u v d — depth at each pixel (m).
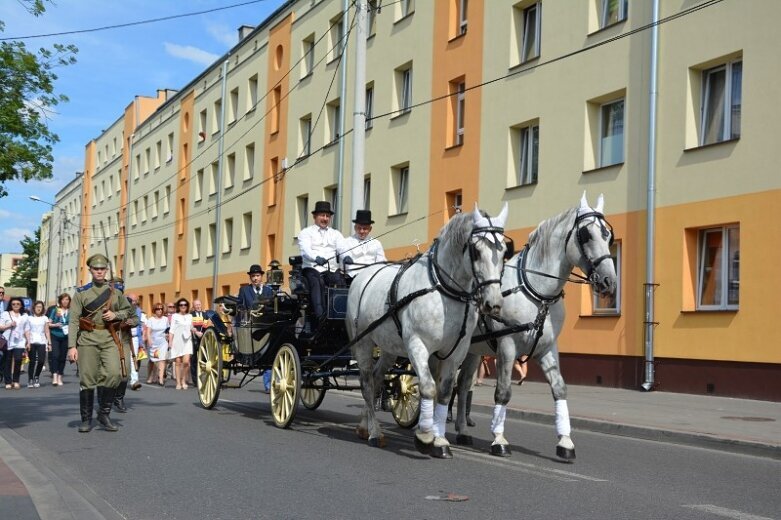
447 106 24.22
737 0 15.75
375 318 9.04
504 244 7.67
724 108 16.34
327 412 13.00
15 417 12.02
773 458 9.25
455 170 23.72
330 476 7.39
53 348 18.69
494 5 22.42
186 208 47.72
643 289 17.45
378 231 27.39
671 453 9.48
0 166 11.54
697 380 16.09
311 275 10.71
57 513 5.82
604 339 18.27
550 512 6.09
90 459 8.29
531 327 8.25
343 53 29.55
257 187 37.94
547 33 20.52
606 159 19.16
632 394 16.19
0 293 17.80
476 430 11.30
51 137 12.17
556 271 8.24
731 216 15.64
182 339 17.45
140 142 56.84
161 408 13.16
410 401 10.70
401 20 26.67
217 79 43.47
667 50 17.23
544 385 18.50
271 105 36.72
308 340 10.63
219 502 6.37
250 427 10.77
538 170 20.58
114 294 10.46
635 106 17.92
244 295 12.80
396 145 26.62
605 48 18.75
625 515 6.04
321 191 31.67
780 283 14.64
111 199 63.62
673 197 16.89
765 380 14.79
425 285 8.19
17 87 11.81
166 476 7.39
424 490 6.82
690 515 6.09
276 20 36.53
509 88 21.72
